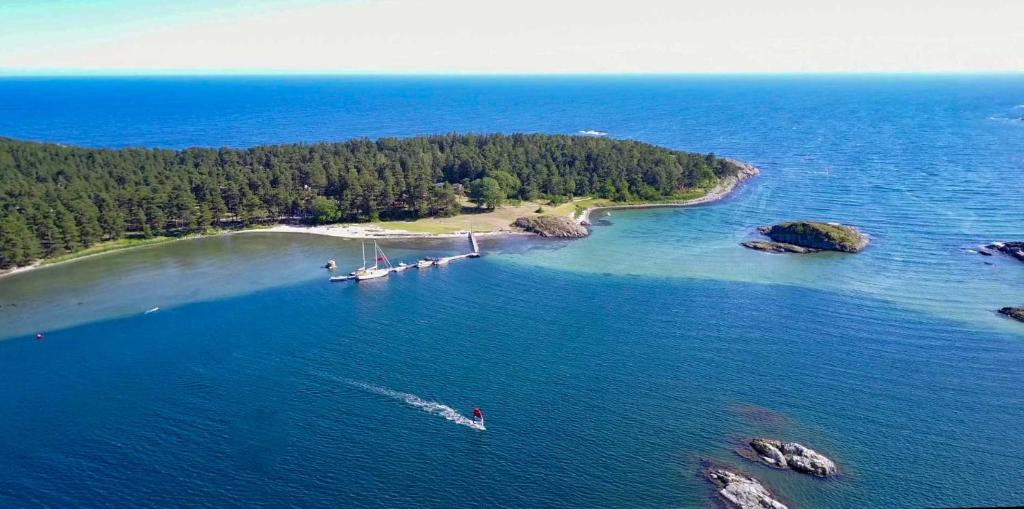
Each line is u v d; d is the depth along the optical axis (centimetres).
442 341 13088
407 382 11388
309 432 9912
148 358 12444
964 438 9575
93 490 8688
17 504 8419
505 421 10144
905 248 18950
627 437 9694
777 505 8144
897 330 13312
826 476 8738
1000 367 11700
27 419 10338
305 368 11962
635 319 14100
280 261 18775
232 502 8425
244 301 15512
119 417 10375
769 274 16988
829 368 11712
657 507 8269
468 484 8725
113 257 19200
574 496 8494
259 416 10356
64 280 17075
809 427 9894
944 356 12131
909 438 9588
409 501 8419
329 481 8806
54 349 12875
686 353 12388
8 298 15750
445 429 9962
